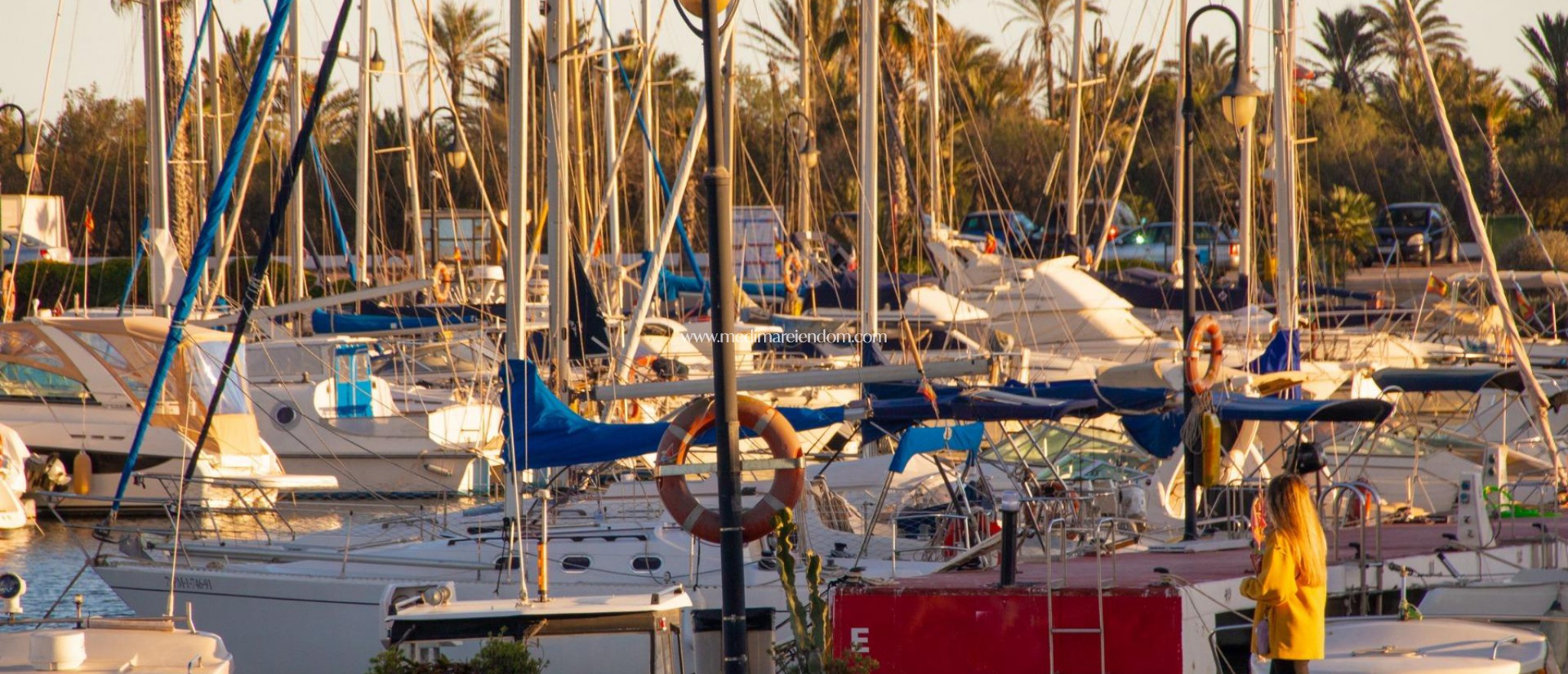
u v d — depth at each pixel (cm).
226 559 5338
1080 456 6506
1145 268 16388
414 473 8512
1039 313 10588
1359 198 17875
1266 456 6425
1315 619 3097
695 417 4056
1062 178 19262
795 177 17225
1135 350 10238
